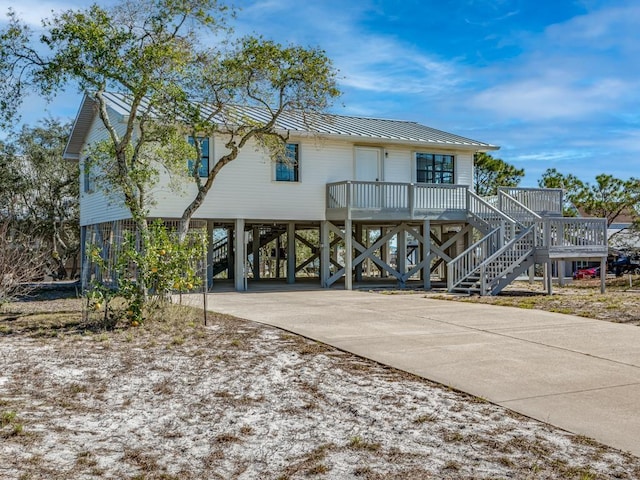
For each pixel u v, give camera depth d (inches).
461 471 173.3
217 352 333.1
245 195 756.6
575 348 343.0
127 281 417.4
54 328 408.8
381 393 254.7
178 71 494.0
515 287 844.0
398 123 1000.9
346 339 369.7
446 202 805.9
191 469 173.2
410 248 1268.5
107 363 305.0
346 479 167.2
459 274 715.4
